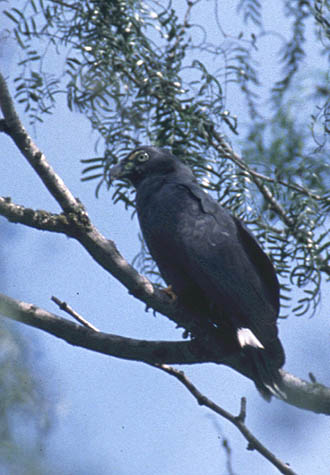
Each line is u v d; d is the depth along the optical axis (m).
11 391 2.69
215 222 9.80
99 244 8.58
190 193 10.34
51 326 8.71
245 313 9.09
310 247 8.81
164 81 9.19
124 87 8.97
